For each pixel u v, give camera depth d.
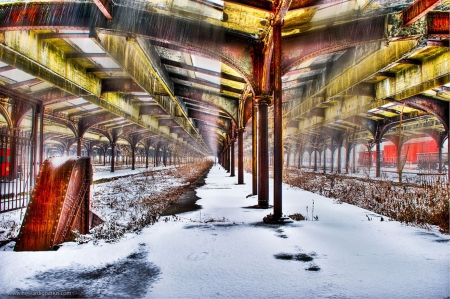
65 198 5.07
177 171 32.03
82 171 5.88
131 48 10.98
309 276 3.71
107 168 41.50
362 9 7.09
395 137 32.25
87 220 6.05
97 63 12.40
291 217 7.52
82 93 13.98
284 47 8.11
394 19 7.18
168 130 39.50
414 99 15.30
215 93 17.28
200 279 3.62
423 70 11.50
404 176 23.73
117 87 14.77
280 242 5.22
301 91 16.20
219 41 8.20
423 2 6.23
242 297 3.15
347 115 20.16
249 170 36.97
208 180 21.42
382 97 15.14
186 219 7.38
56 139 33.62
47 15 6.59
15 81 12.64
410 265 4.09
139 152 66.75
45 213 4.91
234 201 10.76
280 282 3.53
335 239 5.43
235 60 8.54
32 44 8.88
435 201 8.73
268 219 6.89
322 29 7.91
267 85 8.78
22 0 6.51
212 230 6.12
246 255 4.52
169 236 5.61
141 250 4.75
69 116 20.52
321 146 42.50
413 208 8.35
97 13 6.81
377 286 3.41
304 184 16.86
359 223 6.87
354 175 28.78
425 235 5.73
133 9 6.98
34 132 9.22
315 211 8.56
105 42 8.27
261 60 8.70
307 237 5.56
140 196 12.37
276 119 6.98
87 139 34.09
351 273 3.80
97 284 3.48
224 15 7.33
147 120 27.28
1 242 5.00
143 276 3.71
